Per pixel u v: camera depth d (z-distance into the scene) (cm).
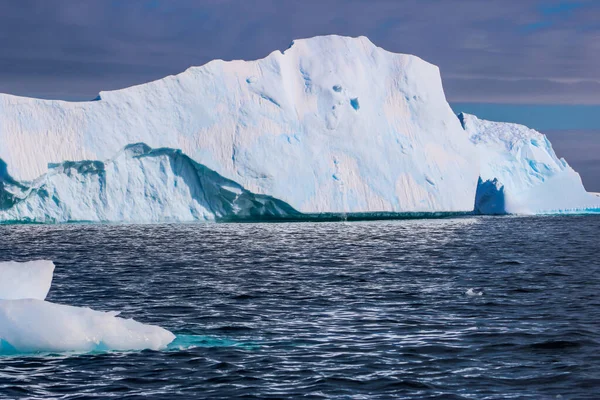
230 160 10044
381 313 3039
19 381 1939
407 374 2023
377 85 11744
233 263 5259
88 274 4512
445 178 11462
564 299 3400
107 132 9538
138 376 1994
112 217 9594
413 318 2905
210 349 2322
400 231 9100
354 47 11862
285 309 3159
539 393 1845
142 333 2328
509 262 5369
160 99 10100
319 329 2677
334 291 3747
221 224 10194
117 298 3494
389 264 5216
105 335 2278
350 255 5947
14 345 2202
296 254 6016
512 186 15212
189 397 1814
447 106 12100
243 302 3369
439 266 5072
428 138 11669
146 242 7181
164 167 9925
